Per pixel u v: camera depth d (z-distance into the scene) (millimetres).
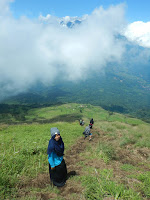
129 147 9125
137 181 4113
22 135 10383
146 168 5746
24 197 3146
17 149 6500
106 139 11469
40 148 6910
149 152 8188
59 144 3711
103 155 6938
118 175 4586
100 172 4762
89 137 12305
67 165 5934
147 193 3328
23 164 5020
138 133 13000
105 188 3447
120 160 6746
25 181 3963
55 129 3670
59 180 3795
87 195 3260
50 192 3504
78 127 17516
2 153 5508
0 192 3180
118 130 14977
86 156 7102
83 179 4129
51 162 3615
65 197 3266
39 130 12914
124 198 3098
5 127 14195
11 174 4152
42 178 4324
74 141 10750
